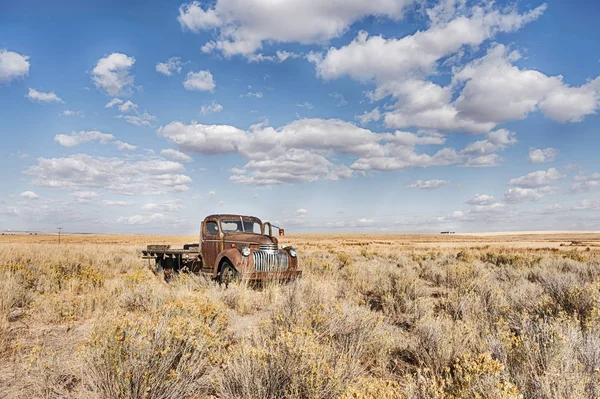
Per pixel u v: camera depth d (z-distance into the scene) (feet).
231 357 12.85
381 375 13.87
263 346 13.12
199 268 39.63
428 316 19.11
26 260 50.90
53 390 12.16
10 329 18.49
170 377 11.68
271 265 31.68
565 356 11.80
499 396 9.26
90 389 12.00
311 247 134.62
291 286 26.76
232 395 11.08
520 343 13.28
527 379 11.14
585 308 20.66
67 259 53.57
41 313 21.76
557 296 23.30
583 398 9.76
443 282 37.17
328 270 40.27
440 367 14.21
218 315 17.70
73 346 16.43
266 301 25.61
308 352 11.63
